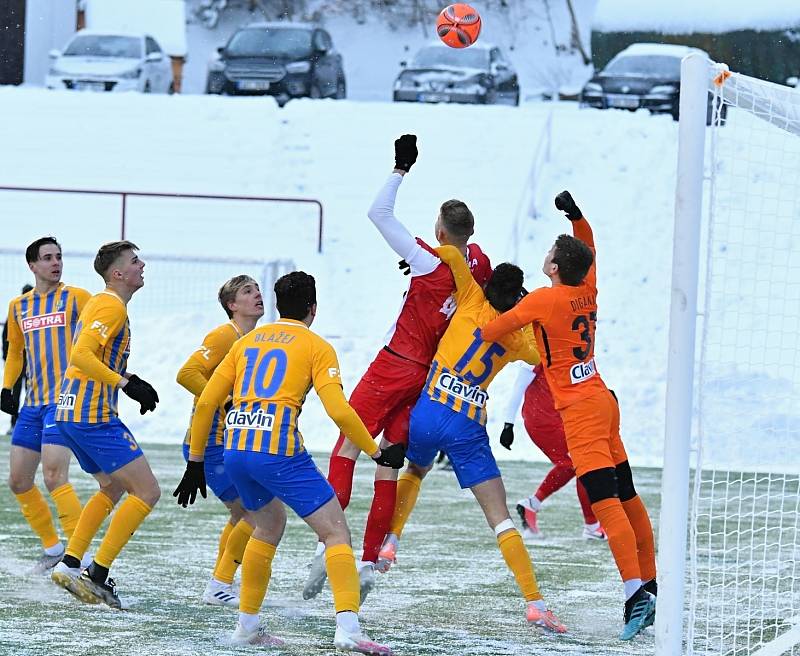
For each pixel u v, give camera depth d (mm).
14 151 89812
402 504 22812
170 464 45062
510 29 164500
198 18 167375
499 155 86750
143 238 82250
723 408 47562
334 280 77562
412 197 84000
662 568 17781
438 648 19344
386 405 22781
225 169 87938
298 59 96688
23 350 26266
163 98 94312
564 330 21125
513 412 26750
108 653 18234
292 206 84312
